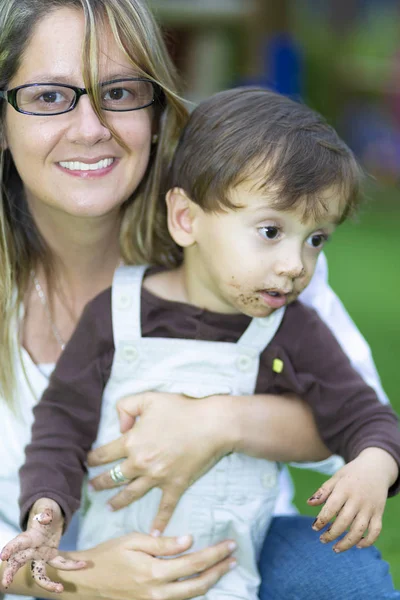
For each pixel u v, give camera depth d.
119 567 2.16
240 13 8.63
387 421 2.23
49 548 2.07
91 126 2.17
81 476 2.22
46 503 2.11
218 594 2.19
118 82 2.22
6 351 2.39
